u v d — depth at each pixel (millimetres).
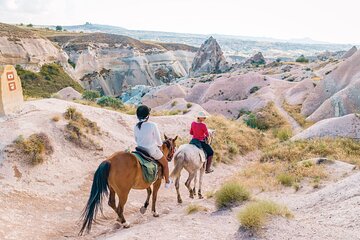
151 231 8727
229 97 84062
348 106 48938
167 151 10969
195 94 92938
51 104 19359
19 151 13430
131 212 11812
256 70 115875
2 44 92250
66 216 10898
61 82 97250
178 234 8391
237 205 11211
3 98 15891
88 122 17500
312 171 16781
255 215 8195
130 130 20844
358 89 49719
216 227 8977
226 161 21891
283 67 108812
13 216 10094
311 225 8422
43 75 96375
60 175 13516
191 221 9602
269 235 7648
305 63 118875
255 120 53438
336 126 28797
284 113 59375
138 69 156750
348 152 22797
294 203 12094
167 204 13094
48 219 10445
